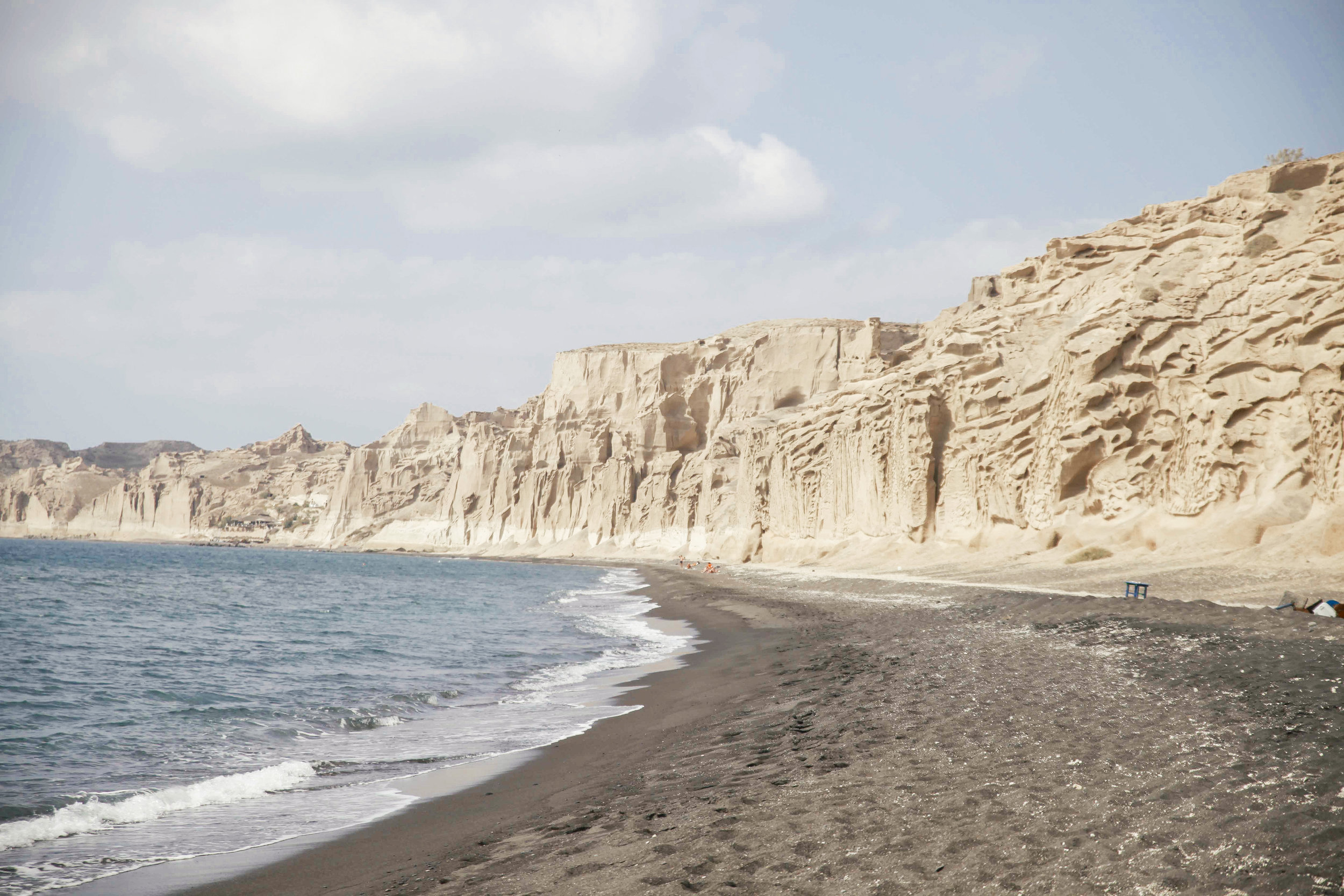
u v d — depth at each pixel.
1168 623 19.89
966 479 62.56
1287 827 6.38
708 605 47.75
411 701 19.53
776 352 142.62
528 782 12.24
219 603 52.22
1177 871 5.95
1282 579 31.52
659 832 8.32
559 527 165.38
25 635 31.86
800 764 10.16
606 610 50.22
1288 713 9.77
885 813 7.89
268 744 15.55
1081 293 60.97
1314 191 46.81
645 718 16.52
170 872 9.13
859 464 77.00
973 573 49.00
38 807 11.62
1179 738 9.27
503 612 48.78
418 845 9.54
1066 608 25.84
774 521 97.50
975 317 71.44
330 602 55.25
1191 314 48.97
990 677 14.74
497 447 192.38
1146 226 61.25
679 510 141.25
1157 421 48.12
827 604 41.44
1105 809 7.29
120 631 34.50
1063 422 52.00
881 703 13.51
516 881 7.53
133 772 13.71
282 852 9.70
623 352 172.75
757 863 7.07
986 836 7.00
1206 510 42.31
